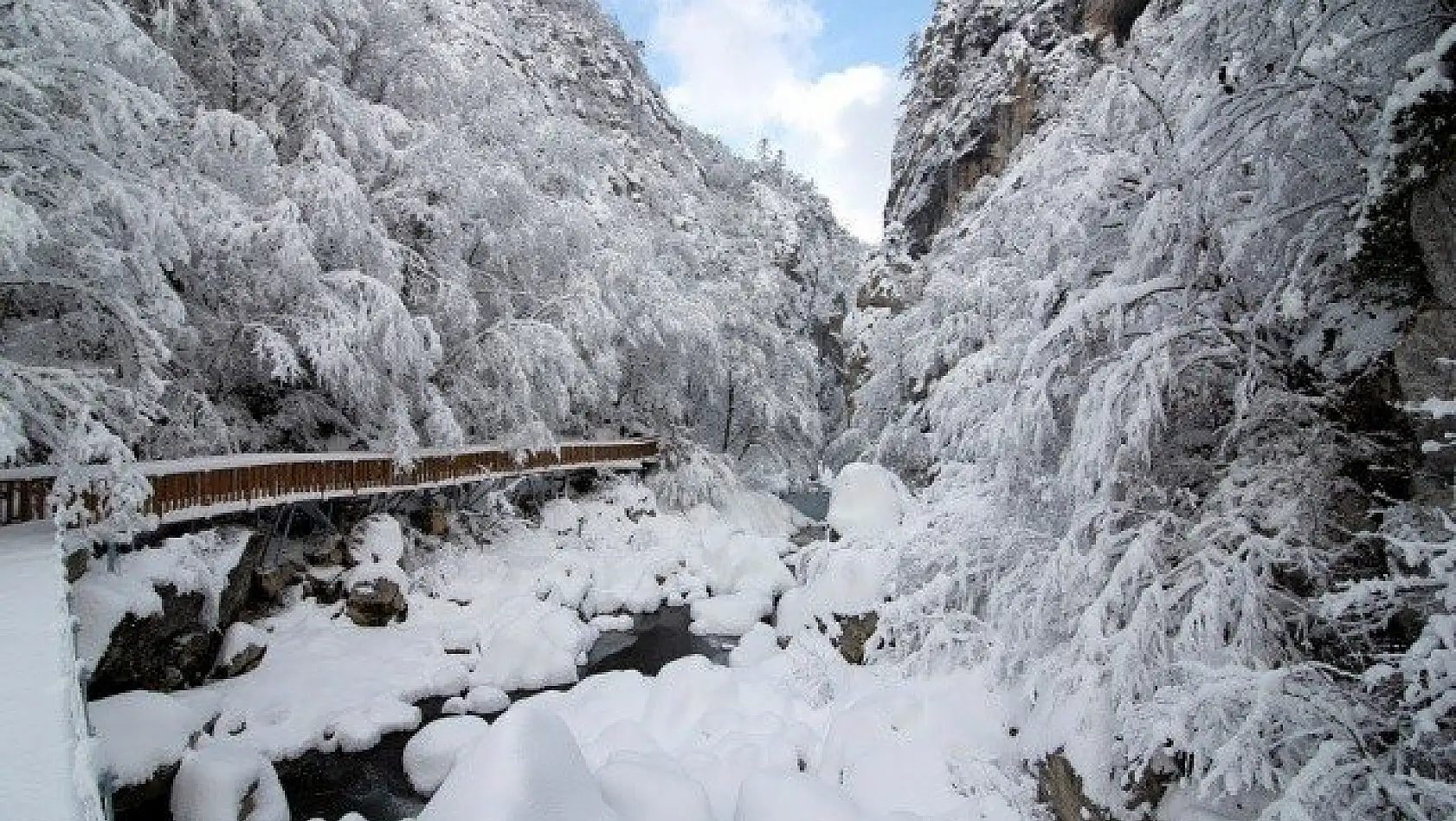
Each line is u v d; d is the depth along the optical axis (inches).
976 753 289.4
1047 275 278.1
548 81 2112.5
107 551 379.2
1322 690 171.0
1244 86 214.8
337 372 579.5
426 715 459.8
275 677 458.0
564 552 812.0
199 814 300.0
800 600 549.0
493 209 848.9
